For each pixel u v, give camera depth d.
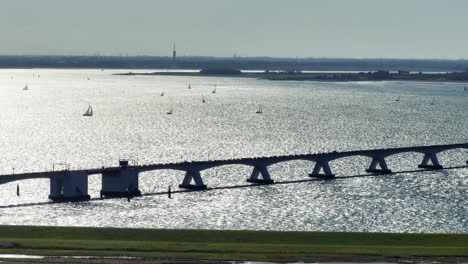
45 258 187.88
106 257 190.12
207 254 194.38
